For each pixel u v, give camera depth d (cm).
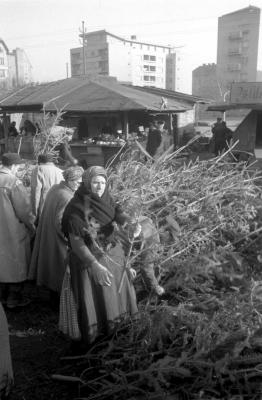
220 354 274
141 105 1361
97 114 1528
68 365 322
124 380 271
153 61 9925
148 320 299
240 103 1252
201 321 286
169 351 282
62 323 312
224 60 8062
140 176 460
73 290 304
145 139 1362
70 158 729
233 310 289
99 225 299
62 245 405
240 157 962
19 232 422
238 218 409
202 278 360
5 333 215
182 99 1744
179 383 276
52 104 1494
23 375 314
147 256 345
